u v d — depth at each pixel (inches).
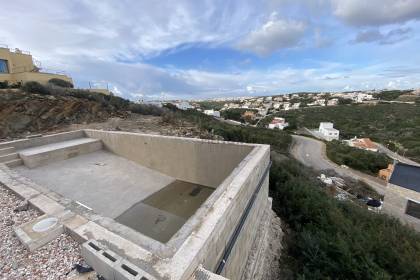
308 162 1002.1
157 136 259.6
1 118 430.9
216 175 234.1
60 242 91.4
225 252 103.5
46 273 77.9
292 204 306.7
